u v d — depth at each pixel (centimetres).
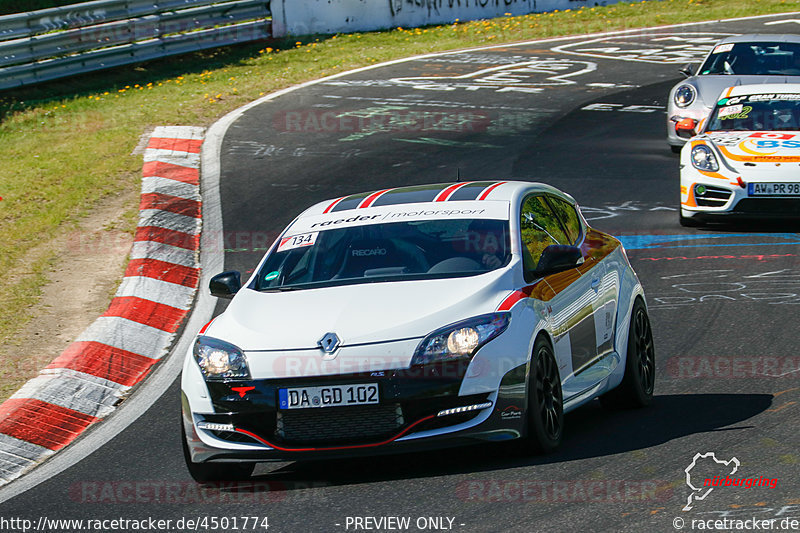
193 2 8719
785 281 3469
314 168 5553
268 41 9681
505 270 2086
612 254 2508
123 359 3103
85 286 3784
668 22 10675
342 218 2398
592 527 1591
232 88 7638
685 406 2336
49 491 2122
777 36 6134
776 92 4634
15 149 5884
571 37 10081
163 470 2194
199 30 8856
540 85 7806
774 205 4147
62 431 2578
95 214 4706
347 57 8962
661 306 3300
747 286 3444
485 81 7956
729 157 4256
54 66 7619
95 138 6109
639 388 2400
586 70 8412
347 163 5638
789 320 3022
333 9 10069
